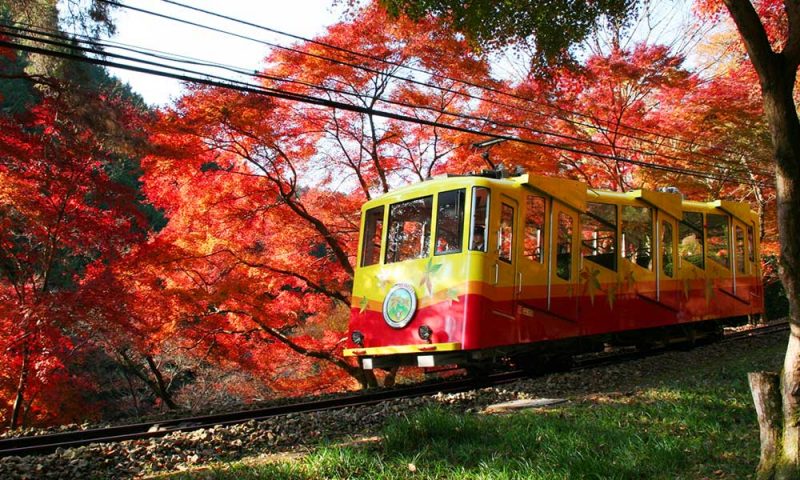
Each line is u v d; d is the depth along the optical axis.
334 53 14.25
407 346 9.88
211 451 6.48
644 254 12.52
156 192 14.67
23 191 11.96
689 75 17.41
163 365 22.50
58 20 11.60
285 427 7.27
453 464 5.61
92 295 11.45
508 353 10.02
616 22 10.53
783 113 5.19
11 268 12.55
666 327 13.52
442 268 9.71
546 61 10.90
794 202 5.05
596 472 5.13
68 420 13.91
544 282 10.35
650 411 7.22
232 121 13.04
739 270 15.46
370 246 10.89
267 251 16.05
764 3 15.47
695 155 18.42
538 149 15.78
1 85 22.22
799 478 4.50
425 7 9.69
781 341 15.13
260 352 15.92
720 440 6.07
